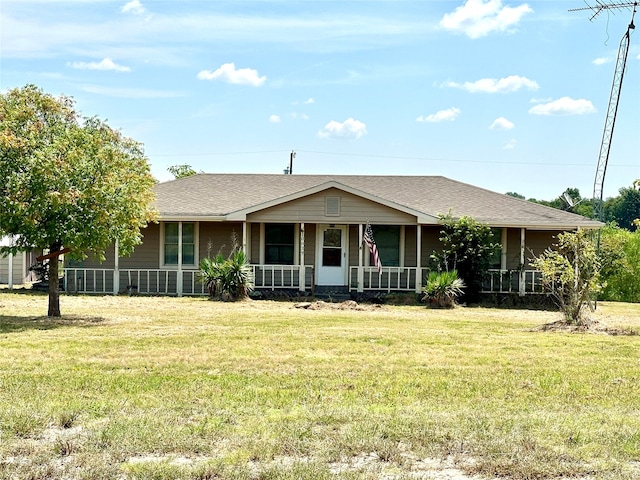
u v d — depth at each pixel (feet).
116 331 43.42
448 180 88.53
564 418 23.02
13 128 47.44
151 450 19.03
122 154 53.21
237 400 25.27
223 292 67.36
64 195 44.75
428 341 41.19
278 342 39.70
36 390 26.50
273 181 87.04
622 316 64.49
